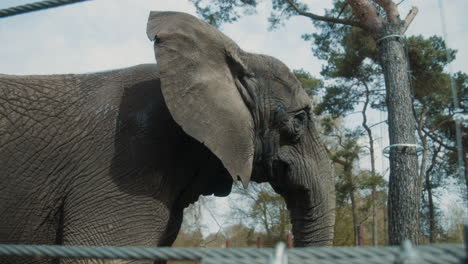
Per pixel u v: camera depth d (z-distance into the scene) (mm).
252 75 4883
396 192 9703
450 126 23484
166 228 4410
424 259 1153
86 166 4172
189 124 4223
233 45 4859
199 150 4613
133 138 4246
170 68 4324
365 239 31172
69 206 4102
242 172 4445
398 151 9828
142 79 4574
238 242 31375
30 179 4137
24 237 4133
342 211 28578
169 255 1428
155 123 4324
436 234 18812
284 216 30234
